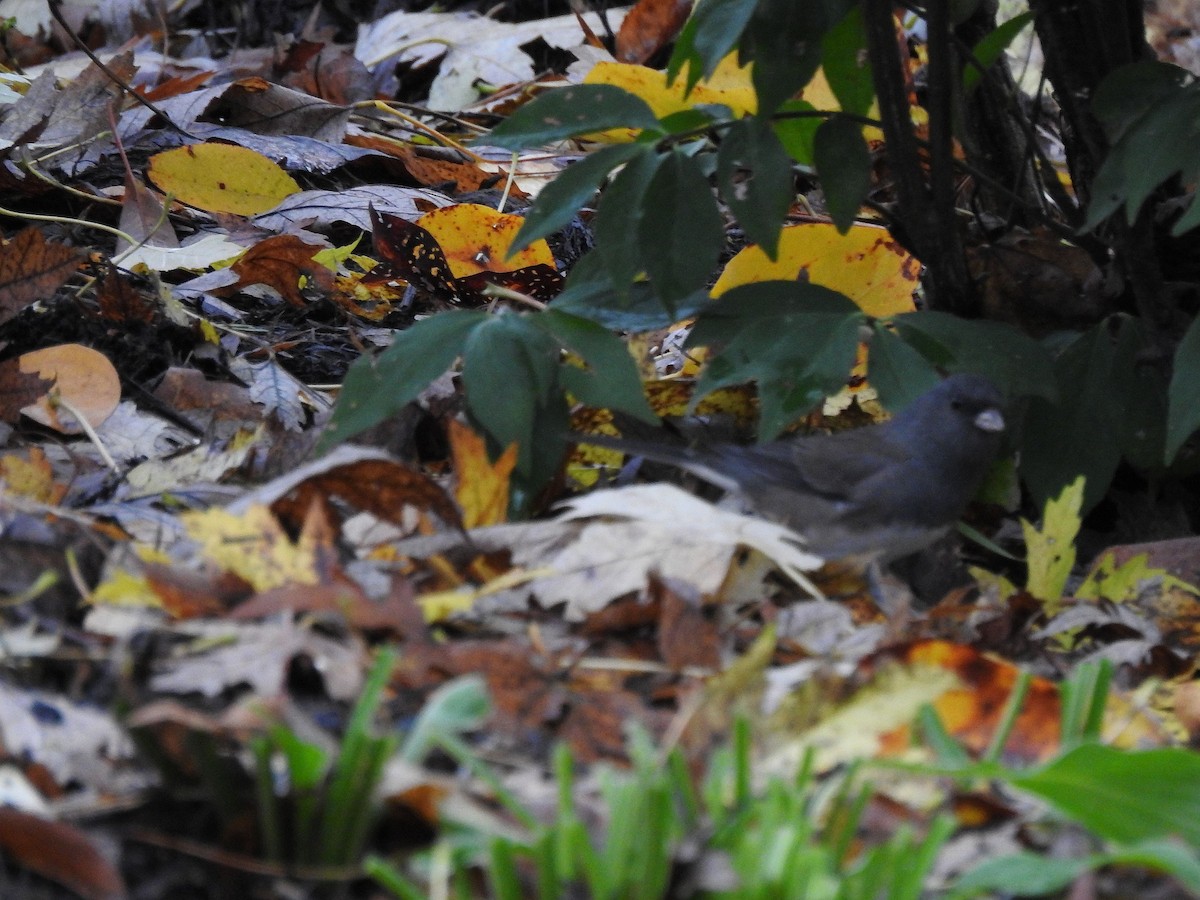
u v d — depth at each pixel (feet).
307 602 14.99
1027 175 26.99
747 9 20.40
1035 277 24.47
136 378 25.86
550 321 20.84
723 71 31.19
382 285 31.45
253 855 12.60
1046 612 20.17
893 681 14.42
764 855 11.50
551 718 14.97
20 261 23.36
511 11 47.65
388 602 15.29
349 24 49.52
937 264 23.66
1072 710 14.76
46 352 23.66
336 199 33.55
